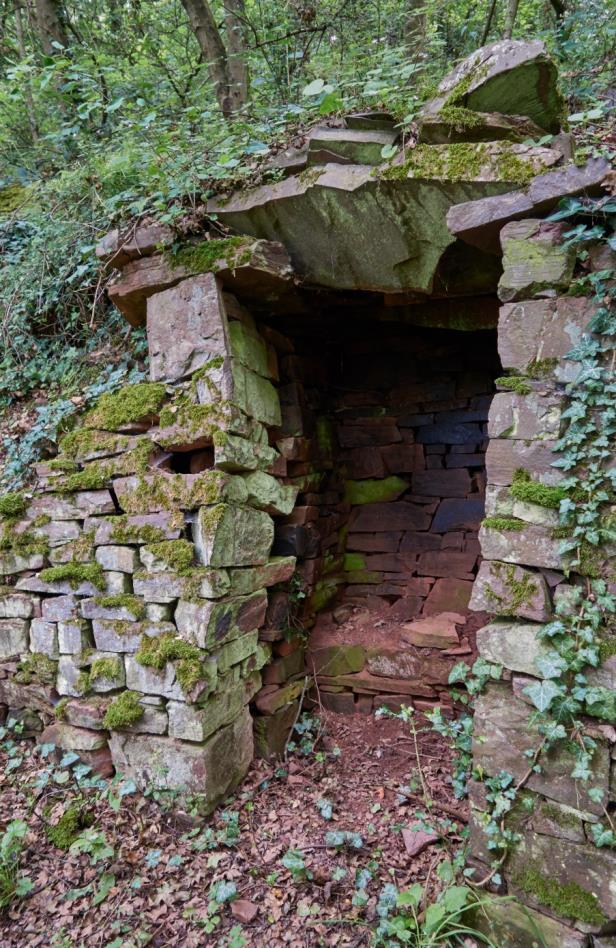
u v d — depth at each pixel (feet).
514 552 6.80
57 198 13.69
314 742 10.86
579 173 6.44
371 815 9.07
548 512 6.67
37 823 8.44
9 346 12.51
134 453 9.08
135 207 9.45
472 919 6.98
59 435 10.34
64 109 15.71
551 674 6.37
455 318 10.88
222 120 10.25
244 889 7.70
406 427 13.47
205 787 8.34
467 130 7.45
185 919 7.27
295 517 11.29
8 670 10.25
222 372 8.74
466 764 8.18
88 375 11.22
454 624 11.79
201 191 9.07
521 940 6.57
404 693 11.35
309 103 9.04
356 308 11.32
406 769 10.17
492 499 7.03
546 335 6.75
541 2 17.11
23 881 7.56
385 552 13.42
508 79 7.11
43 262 12.40
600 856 6.28
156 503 8.82
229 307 9.37
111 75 12.49
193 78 16.48
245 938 7.07
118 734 9.02
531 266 6.82
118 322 11.39
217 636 8.46
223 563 8.55
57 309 12.33
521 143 7.23
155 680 8.60
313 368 12.91
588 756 6.26
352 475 13.88
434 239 8.25
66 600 9.50
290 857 7.91
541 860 6.61
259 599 9.77
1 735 10.13
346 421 13.89
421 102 7.95
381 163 8.00
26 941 6.99
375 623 12.59
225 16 15.92
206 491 8.43
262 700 10.26
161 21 19.51
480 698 7.07
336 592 13.29
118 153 10.43
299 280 9.55
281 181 8.63
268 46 16.55
